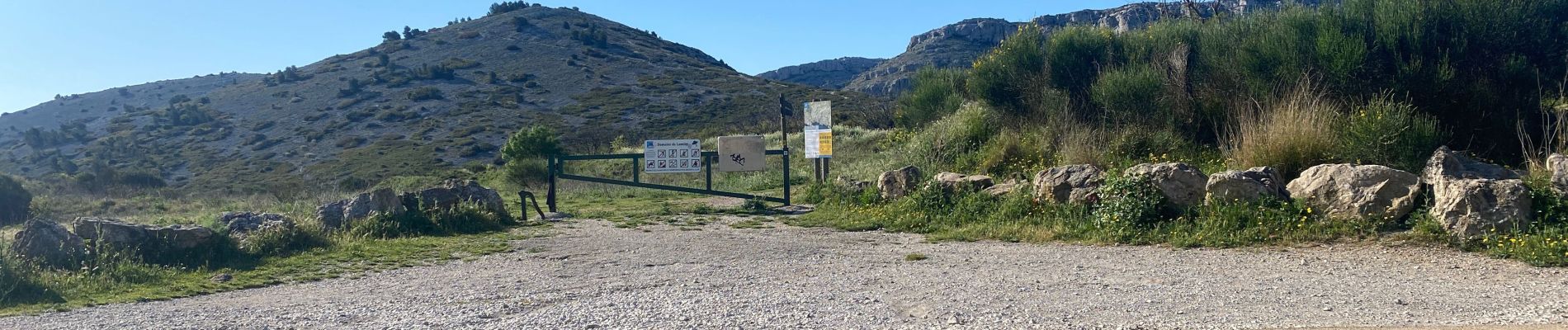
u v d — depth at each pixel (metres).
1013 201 11.44
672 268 8.63
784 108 17.31
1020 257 8.67
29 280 7.70
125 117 76.88
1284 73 14.48
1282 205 9.61
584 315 6.08
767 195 19.47
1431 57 13.70
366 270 9.13
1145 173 10.42
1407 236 8.64
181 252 9.48
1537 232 7.99
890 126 35.31
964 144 18.88
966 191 12.49
